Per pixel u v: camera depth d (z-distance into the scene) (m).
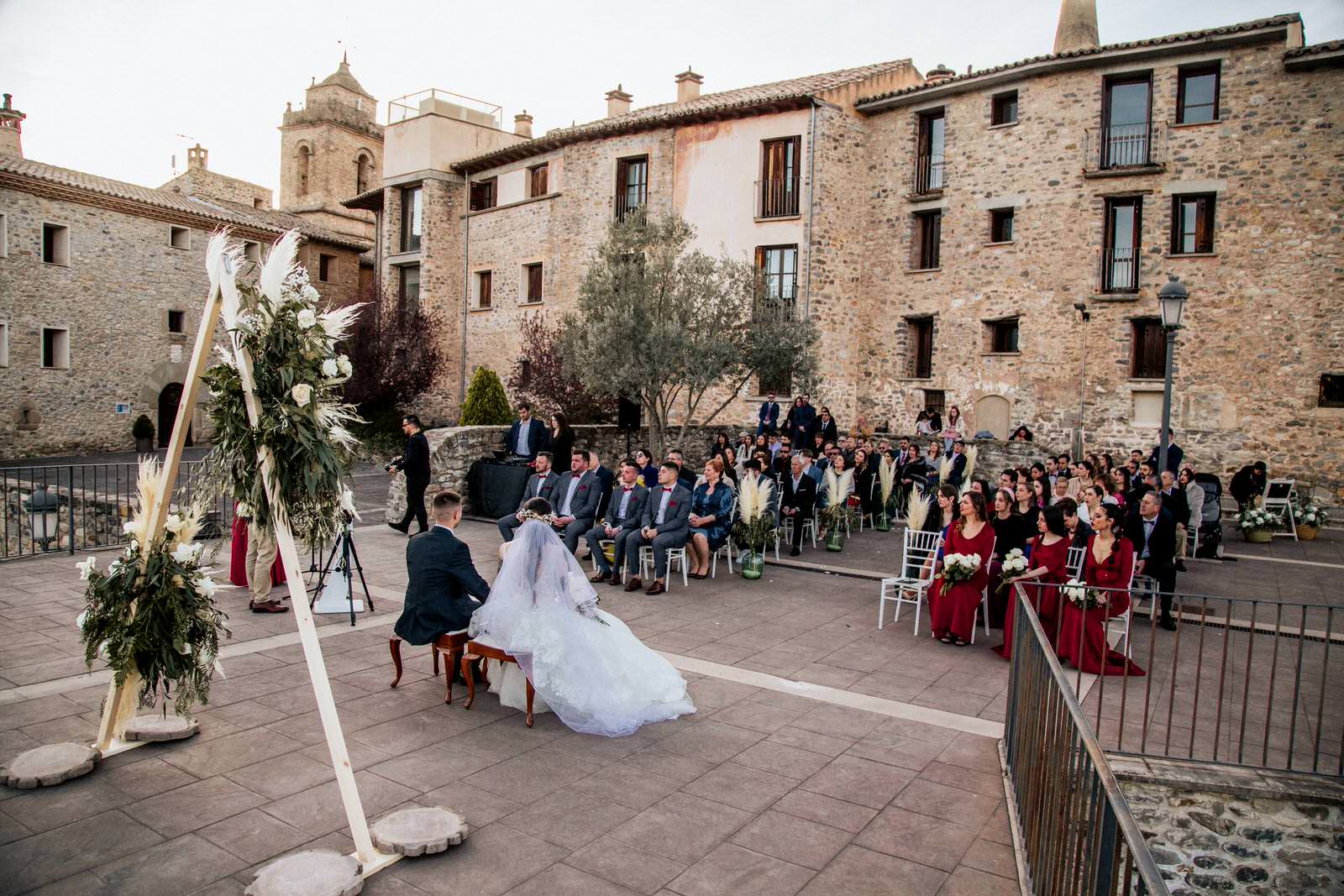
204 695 5.48
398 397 28.73
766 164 23.86
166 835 4.38
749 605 9.69
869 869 4.21
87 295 28.08
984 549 8.35
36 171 26.69
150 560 5.23
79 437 27.95
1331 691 7.28
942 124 23.38
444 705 6.33
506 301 29.81
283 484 4.51
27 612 8.67
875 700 6.62
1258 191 18.97
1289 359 18.72
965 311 22.69
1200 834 5.73
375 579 10.58
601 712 5.81
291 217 36.28
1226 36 18.78
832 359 23.64
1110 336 20.59
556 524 10.66
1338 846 5.54
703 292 18.42
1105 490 11.62
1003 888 4.08
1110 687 7.27
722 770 5.30
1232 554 13.88
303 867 3.95
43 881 3.94
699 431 21.97
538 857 4.25
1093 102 20.67
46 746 5.25
